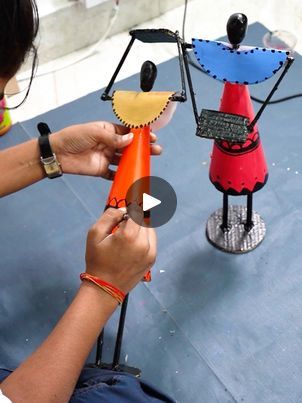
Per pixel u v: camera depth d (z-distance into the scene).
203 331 0.92
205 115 0.73
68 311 0.61
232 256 1.01
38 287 1.00
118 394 0.64
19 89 1.37
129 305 0.96
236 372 0.87
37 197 1.13
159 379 0.88
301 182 1.10
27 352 0.93
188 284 0.98
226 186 0.87
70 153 0.78
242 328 0.92
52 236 1.07
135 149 0.69
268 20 1.49
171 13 1.56
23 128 1.27
